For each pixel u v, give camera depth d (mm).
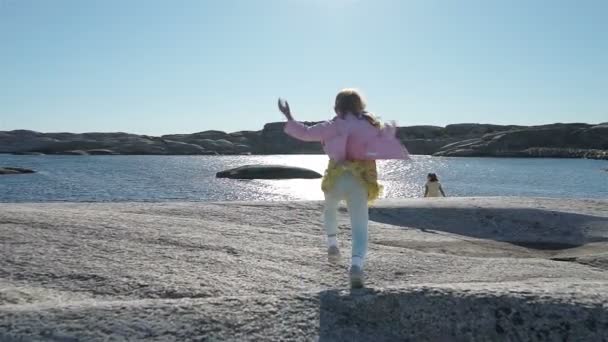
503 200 11859
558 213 10547
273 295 3693
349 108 4098
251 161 115562
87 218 7258
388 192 37344
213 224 7805
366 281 5320
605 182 47594
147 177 52344
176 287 4582
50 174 56062
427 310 3568
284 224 9133
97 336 3135
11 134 191000
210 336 3215
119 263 5176
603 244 9094
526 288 3820
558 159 118875
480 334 3434
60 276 4738
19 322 3199
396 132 4047
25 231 6203
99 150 169875
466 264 6211
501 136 143625
